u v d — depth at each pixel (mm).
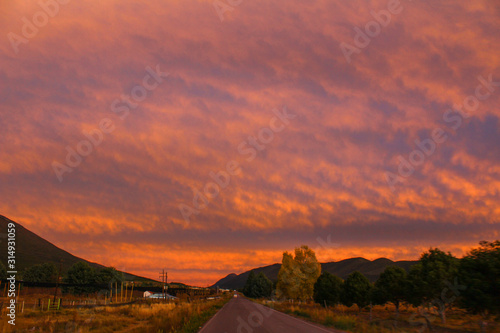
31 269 94375
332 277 45125
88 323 25312
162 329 18641
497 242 14680
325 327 20984
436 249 21094
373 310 45969
